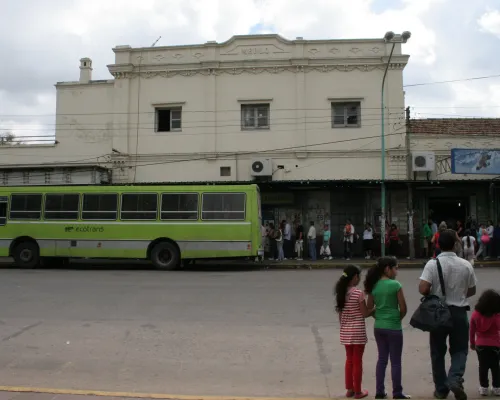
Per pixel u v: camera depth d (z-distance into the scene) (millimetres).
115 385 5613
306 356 6730
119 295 11383
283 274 16172
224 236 16891
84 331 8023
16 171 22781
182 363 6430
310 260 21125
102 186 17594
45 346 7180
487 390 5074
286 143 22906
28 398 4887
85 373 6043
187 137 23344
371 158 22594
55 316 9133
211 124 23188
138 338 7602
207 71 23344
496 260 20078
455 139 22203
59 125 24000
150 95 23656
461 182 20188
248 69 23219
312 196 23000
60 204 17734
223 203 17047
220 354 6809
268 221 23047
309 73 23047
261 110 23406
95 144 23750
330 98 22828
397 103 22609
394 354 4914
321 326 8375
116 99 23703
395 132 22500
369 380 5766
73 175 22641
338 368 6242
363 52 22891
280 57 23141
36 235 17703
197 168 23219
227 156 23062
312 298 11047
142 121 23609
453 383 4652
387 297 4957
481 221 22156
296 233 22047
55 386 5562
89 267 18641
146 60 23703
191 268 18328
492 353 5023
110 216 17406
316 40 22969
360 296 5125
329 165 22719
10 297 11094
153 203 17297
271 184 20688
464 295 4852
